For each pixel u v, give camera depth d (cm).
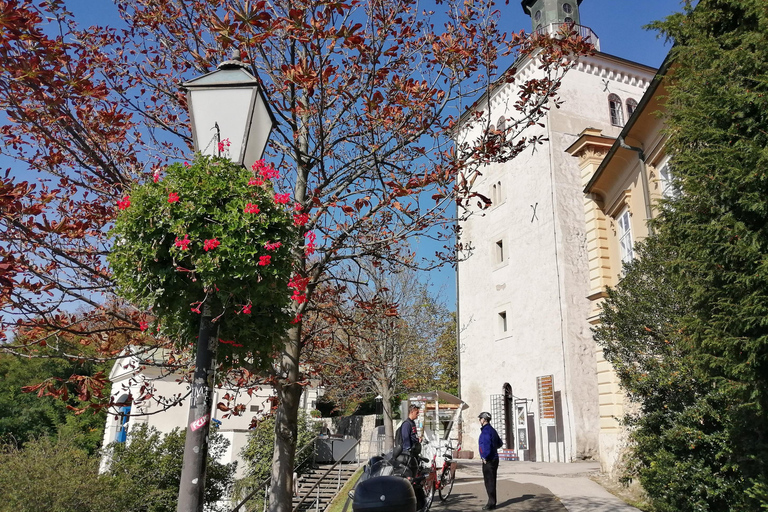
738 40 629
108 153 725
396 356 2053
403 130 803
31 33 494
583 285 2331
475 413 2775
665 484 819
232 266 396
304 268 710
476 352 2847
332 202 693
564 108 2589
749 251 549
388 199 703
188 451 368
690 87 668
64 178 680
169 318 441
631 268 1069
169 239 414
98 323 709
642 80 2838
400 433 974
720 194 605
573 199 2456
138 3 765
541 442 2269
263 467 1689
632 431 1016
